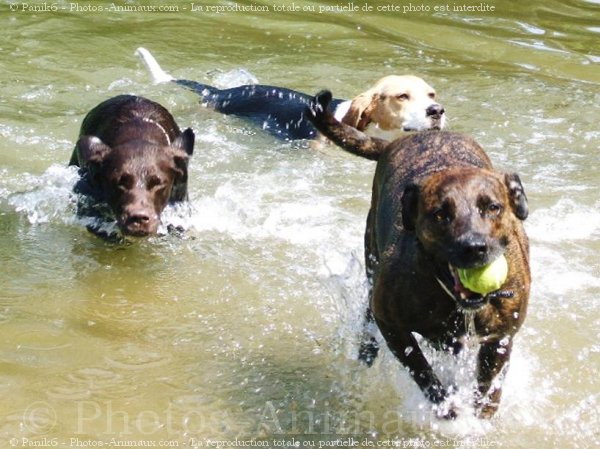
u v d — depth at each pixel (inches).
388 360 325.7
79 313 356.2
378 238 313.7
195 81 610.9
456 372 305.9
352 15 769.6
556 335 342.3
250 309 361.4
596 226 431.5
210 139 533.3
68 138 517.7
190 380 314.2
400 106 526.0
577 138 535.2
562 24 763.4
